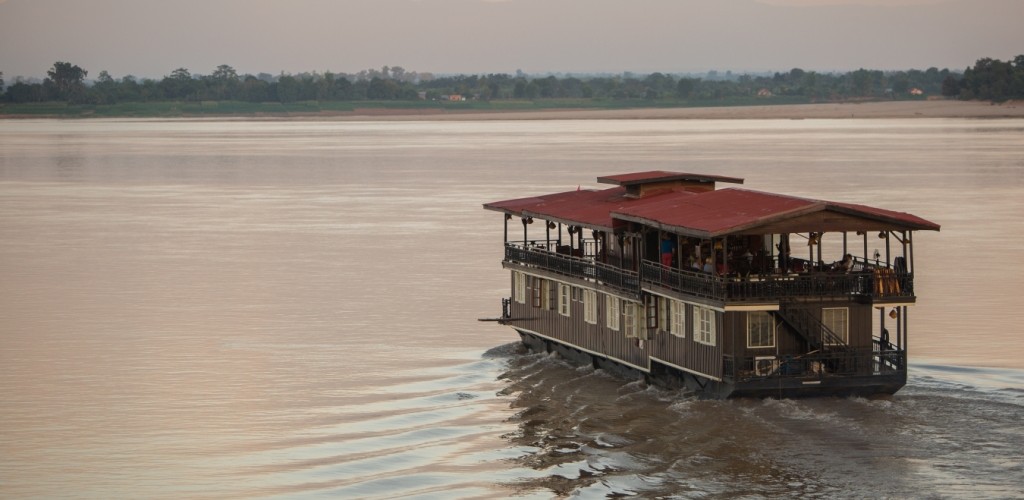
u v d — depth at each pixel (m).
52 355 109.94
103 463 79.06
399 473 75.44
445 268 155.25
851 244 163.25
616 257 95.94
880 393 84.94
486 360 104.06
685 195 93.94
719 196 89.88
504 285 142.25
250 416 89.00
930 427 79.31
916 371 94.00
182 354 109.50
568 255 99.56
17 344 114.56
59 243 185.75
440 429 84.19
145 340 115.62
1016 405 84.25
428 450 79.69
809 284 81.44
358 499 71.31
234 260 166.25
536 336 104.94
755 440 77.44
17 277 154.00
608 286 92.62
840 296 82.00
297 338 115.38
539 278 103.88
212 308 131.62
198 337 116.69
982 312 119.75
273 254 171.00
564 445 79.44
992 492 69.00
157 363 106.19
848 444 76.62
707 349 83.31
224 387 97.50
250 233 194.62
